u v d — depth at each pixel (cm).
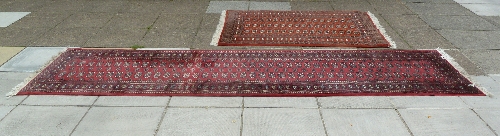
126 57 498
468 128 354
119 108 385
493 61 493
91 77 446
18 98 403
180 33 591
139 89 420
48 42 552
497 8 729
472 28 618
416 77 447
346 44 541
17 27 614
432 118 369
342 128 353
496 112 378
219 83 432
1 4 738
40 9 711
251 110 381
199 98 403
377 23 637
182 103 393
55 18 661
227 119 366
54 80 439
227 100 399
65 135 343
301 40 558
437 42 557
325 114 375
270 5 747
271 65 475
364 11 707
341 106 389
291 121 363
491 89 421
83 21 646
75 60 489
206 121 363
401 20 659
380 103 394
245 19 657
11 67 472
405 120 366
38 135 343
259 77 446
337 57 498
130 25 627
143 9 716
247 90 418
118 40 560
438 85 430
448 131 350
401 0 784
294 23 636
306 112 378
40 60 491
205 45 541
